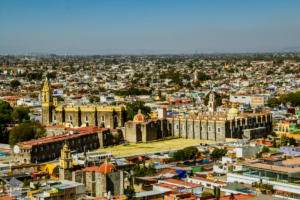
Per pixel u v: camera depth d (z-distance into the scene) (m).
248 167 195.38
